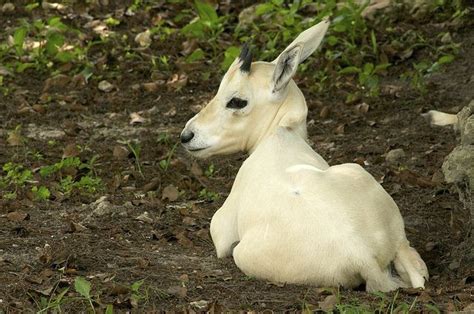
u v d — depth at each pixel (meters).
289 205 9.31
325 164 10.37
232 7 20.70
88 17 20.91
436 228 11.56
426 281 9.48
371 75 17.12
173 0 21.03
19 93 17.44
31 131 15.89
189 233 11.66
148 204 12.59
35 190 12.95
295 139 10.33
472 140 11.48
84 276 9.98
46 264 10.27
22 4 21.47
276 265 9.30
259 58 17.98
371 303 8.80
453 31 18.56
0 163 14.36
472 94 16.30
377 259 9.14
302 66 17.70
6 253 10.67
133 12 20.97
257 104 10.91
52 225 11.80
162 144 15.21
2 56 18.92
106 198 12.69
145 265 10.31
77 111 16.78
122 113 16.75
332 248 9.09
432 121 15.15
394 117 15.88
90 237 11.30
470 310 8.65
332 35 18.62
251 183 9.80
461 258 10.51
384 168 13.70
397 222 9.55
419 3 19.36
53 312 8.95
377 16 19.27
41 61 18.73
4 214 12.21
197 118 11.07
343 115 16.14
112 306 8.84
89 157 14.67
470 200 11.05
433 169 13.51
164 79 18.02
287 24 18.53
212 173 14.01
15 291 9.48
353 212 9.23
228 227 10.38
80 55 18.95
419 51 18.16
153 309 9.05
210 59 18.77
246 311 8.86
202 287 9.56
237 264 9.72
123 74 18.28
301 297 9.04
